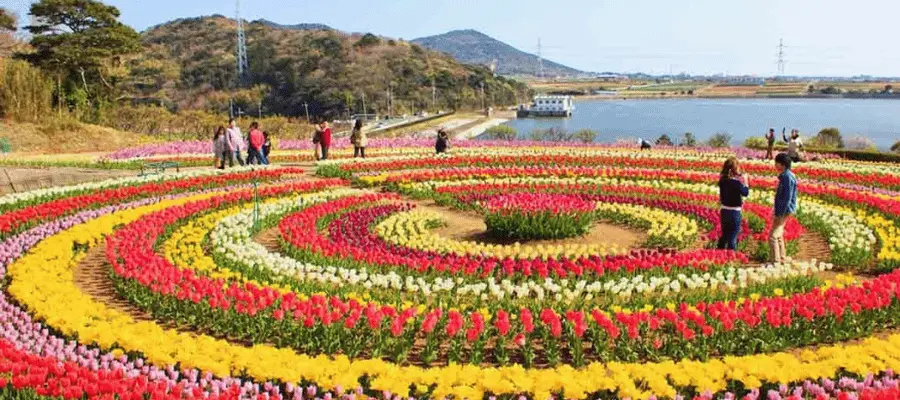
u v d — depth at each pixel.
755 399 8.01
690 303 11.77
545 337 9.99
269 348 9.16
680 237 16.70
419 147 42.34
